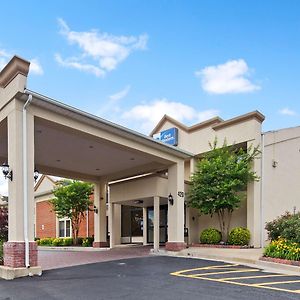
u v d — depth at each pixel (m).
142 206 22.50
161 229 21.42
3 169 10.54
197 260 12.85
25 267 9.77
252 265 11.38
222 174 17.11
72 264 12.30
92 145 14.32
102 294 7.23
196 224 19.66
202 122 19.59
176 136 20.77
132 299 6.72
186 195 18.55
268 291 7.16
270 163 17.67
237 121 18.12
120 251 17.41
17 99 10.30
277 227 12.53
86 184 23.47
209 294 6.96
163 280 8.66
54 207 24.45
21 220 9.97
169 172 16.47
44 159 16.56
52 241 25.14
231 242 16.98
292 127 18.77
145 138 14.09
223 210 18.08
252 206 17.03
